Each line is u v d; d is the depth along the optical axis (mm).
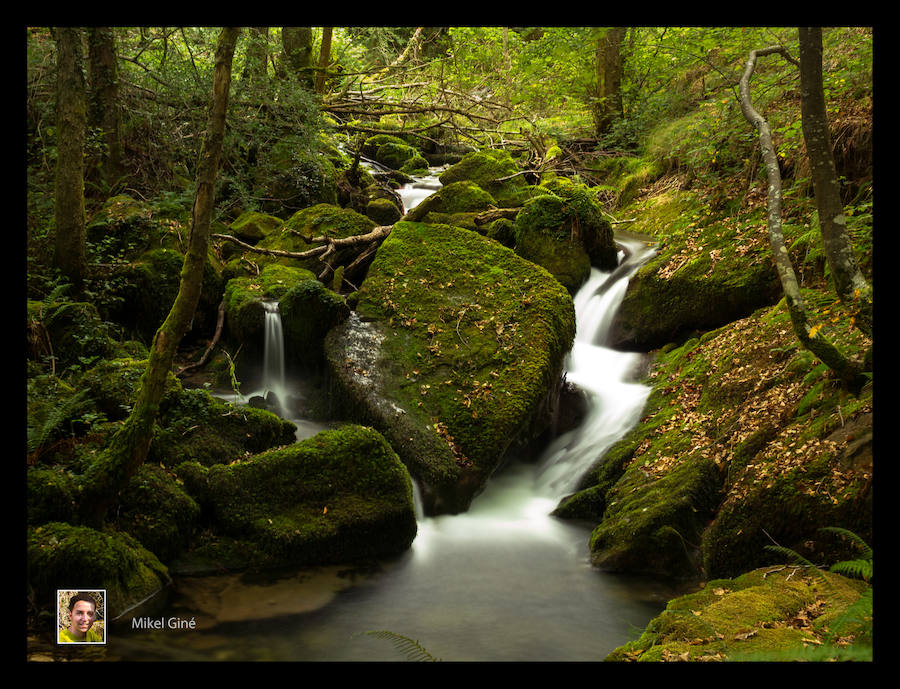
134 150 11297
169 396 6730
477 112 18797
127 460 5250
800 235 8352
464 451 7395
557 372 8398
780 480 5660
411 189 14133
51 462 5605
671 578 5938
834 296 7422
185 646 4555
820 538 5258
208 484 6117
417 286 9016
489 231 10625
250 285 9344
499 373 7977
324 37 15148
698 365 8086
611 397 8539
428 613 5219
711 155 10758
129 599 5016
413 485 7164
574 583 5840
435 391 7832
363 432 6609
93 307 8031
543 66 17438
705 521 6137
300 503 6203
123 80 11148
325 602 5359
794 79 10039
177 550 5758
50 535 4922
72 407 5793
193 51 13008
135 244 9648
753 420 6590
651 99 14328
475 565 6168
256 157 12242
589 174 15266
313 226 10867
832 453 5535
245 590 5496
